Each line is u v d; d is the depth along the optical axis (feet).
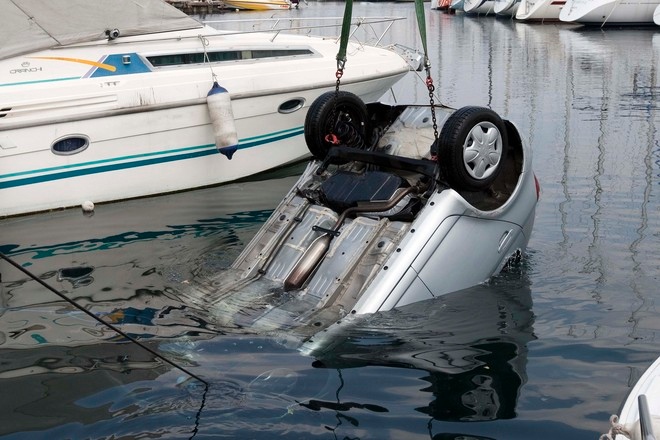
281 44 33.35
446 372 15.49
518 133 20.66
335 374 15.42
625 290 19.58
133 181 30.07
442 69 69.87
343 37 21.62
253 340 16.88
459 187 19.13
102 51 29.30
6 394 14.79
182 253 23.22
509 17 142.41
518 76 64.54
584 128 41.91
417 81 61.72
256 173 33.06
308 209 20.70
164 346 16.74
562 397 14.55
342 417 13.87
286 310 18.16
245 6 159.94
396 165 20.20
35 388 15.03
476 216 19.35
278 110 32.53
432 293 18.75
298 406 14.26
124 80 29.19
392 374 15.40
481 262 19.76
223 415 13.94
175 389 14.87
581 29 112.06
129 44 29.86
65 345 16.90
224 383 15.08
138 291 20.13
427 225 18.57
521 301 18.88
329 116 21.90
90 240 24.88
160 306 19.01
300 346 16.58
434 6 183.01
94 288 20.49
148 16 30.09
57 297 19.89
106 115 28.81
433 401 14.43
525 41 95.86
